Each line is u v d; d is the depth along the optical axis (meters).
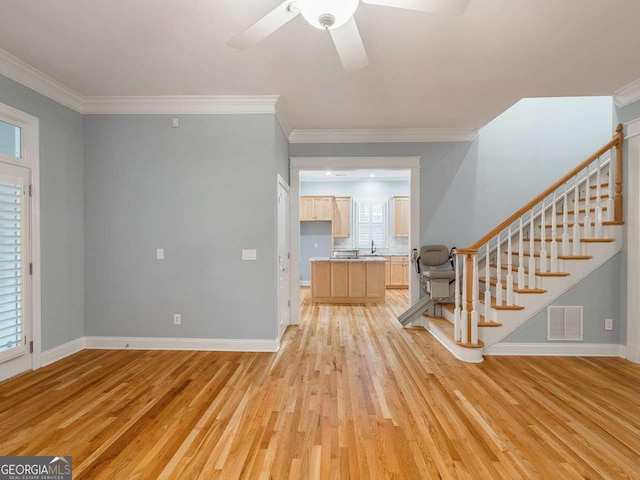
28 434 2.10
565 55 2.73
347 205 8.88
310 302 6.63
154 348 3.72
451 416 2.32
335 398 2.58
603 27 2.35
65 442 2.02
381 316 5.41
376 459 1.88
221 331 3.70
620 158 3.42
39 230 3.17
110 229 3.71
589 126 4.69
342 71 3.01
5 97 2.84
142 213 3.70
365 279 6.52
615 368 3.16
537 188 4.71
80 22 2.31
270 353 3.62
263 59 2.80
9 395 2.62
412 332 4.45
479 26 2.34
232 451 1.94
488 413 2.36
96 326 3.74
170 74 3.07
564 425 2.20
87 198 3.71
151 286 3.71
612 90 3.38
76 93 3.48
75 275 3.61
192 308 3.71
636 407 2.44
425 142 4.74
